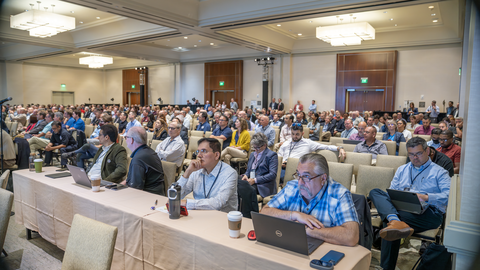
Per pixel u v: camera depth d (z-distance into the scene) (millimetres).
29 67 20906
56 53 15758
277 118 10109
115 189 2867
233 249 1714
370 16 10930
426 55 12945
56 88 22328
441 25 12008
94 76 24375
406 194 2619
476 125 1487
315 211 1992
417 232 2701
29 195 3238
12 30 11797
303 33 13836
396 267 2842
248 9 8820
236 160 5641
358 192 3434
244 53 17078
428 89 12977
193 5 9586
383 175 3332
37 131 7332
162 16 8836
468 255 1471
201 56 18625
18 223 3424
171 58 18984
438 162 3275
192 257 1908
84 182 2922
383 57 13680
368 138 4789
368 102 14453
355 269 1584
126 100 23562
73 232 1884
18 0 9789
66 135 6020
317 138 8312
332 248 1751
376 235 2857
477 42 1487
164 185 3402
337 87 14742
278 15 8461
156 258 2107
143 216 2188
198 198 2676
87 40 13211
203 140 2604
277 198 2168
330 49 14719
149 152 3232
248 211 2689
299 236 1625
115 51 15547
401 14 10672
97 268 1720
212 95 18844
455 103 12492
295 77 15883
